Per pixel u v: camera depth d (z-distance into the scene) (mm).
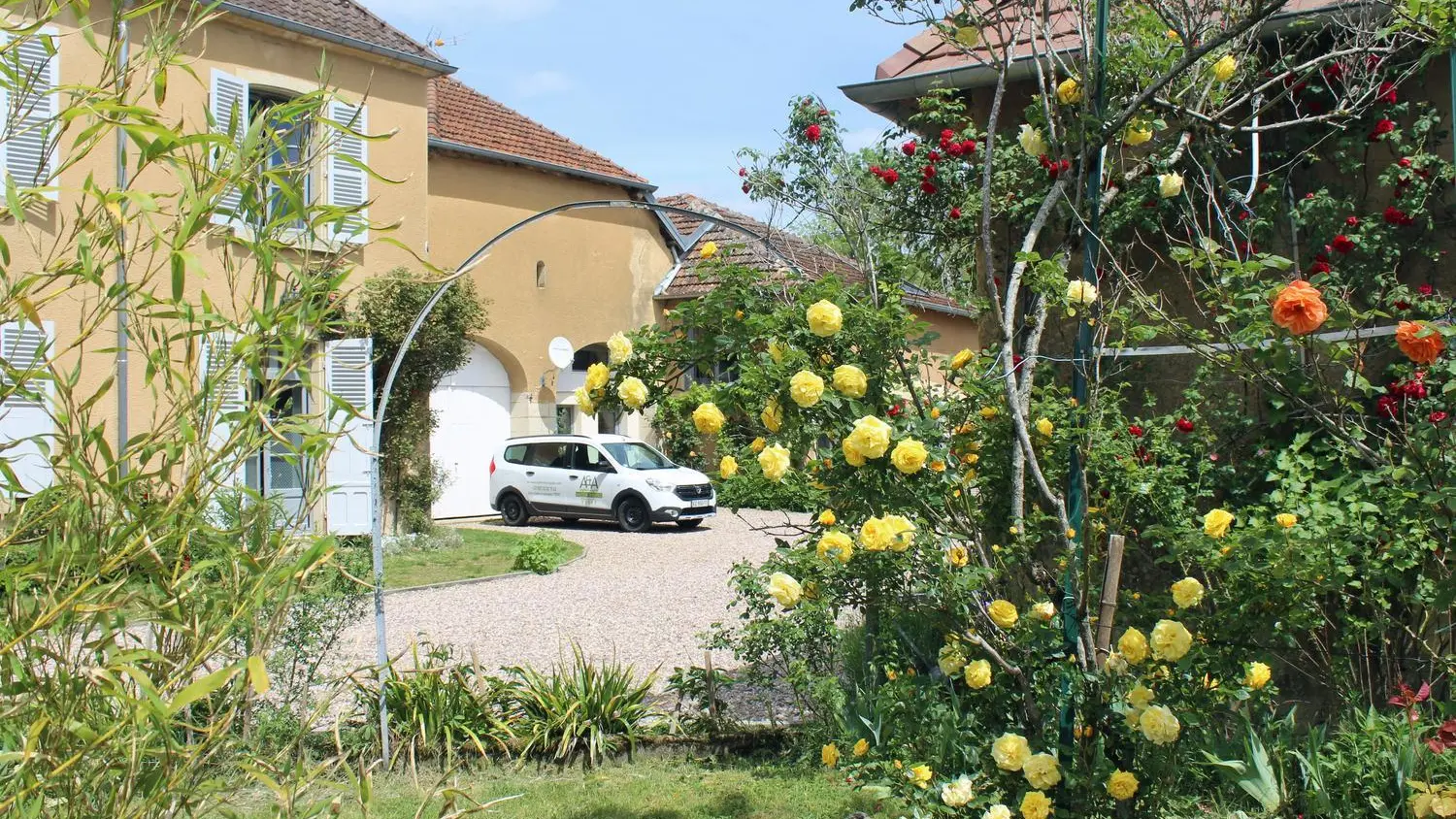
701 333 4117
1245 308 3557
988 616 3770
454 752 5863
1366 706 4301
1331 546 3451
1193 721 3260
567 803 5434
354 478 12844
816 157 5477
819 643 6270
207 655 1662
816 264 5754
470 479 19281
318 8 15055
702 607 10992
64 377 1696
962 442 3850
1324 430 5242
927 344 3740
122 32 1799
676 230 21828
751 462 4473
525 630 9984
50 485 1673
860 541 3545
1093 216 3844
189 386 1716
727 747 6379
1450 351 3639
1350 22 4785
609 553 15305
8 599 1555
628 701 6621
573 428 20562
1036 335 3934
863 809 5105
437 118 18156
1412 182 5324
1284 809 3660
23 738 1544
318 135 2008
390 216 15438
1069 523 3830
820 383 3348
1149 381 5949
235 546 1720
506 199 18688
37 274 1621
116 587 1570
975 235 6191
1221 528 3521
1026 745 3371
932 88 6352
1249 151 5680
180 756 1703
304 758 2025
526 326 19156
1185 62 3592
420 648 8914
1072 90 3990
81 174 9523
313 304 1874
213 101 12945
